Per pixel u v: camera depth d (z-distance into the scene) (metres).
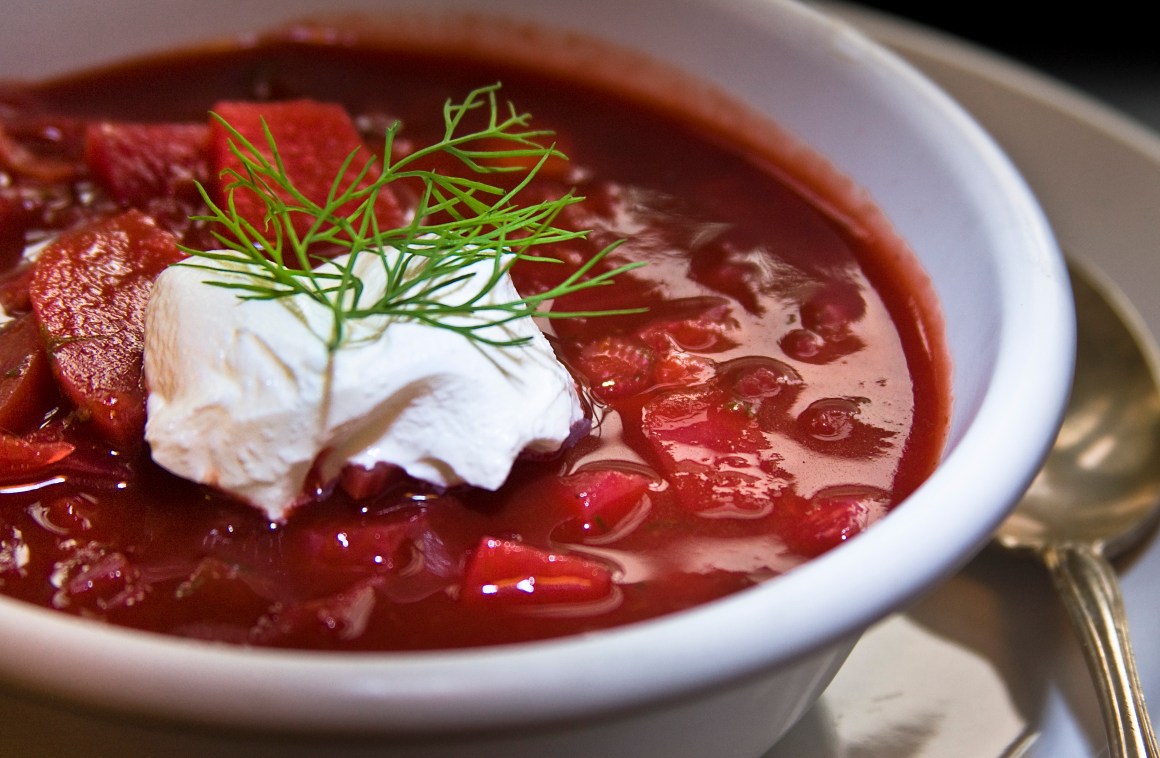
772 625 0.17
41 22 0.28
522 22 0.29
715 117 0.28
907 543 0.18
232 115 0.25
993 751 0.22
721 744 0.20
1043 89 0.31
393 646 0.19
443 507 0.20
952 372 0.23
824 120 0.27
